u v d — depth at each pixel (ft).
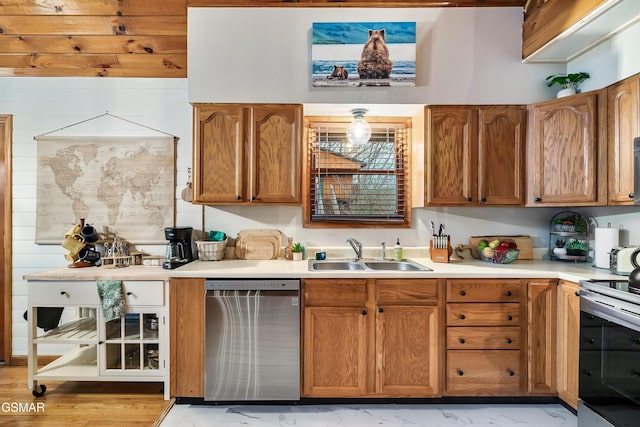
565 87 8.09
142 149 9.57
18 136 9.56
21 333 9.58
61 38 8.79
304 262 8.75
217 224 9.57
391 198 9.54
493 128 8.36
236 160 8.32
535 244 9.50
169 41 8.89
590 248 8.79
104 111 9.60
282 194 8.35
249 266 8.15
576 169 7.57
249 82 8.32
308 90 8.34
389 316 7.34
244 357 7.27
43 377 7.72
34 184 9.59
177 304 7.48
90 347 9.25
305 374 7.34
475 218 9.53
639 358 5.15
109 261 8.96
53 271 8.09
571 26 6.92
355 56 8.21
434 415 7.14
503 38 8.41
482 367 7.36
